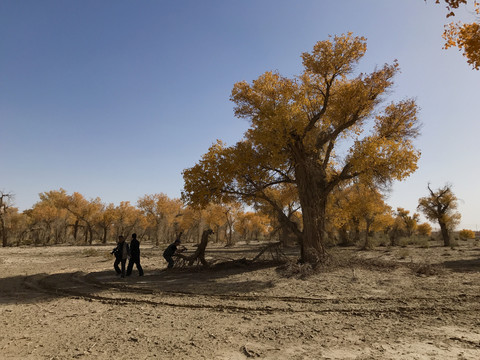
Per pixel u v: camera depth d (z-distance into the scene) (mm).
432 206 45344
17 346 4648
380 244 47031
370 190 17891
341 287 9688
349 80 17594
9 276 13266
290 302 7824
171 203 64500
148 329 5555
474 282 10211
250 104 18047
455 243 40719
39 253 31438
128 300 8320
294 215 30047
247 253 29531
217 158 16781
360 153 14320
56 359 4121
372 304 7434
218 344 4711
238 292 9195
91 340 4926
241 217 68750
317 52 15633
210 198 16625
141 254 28859
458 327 5473
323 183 16641
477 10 5926
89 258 23922
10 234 68938
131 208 63938
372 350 4363
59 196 70125
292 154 16469
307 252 15273
